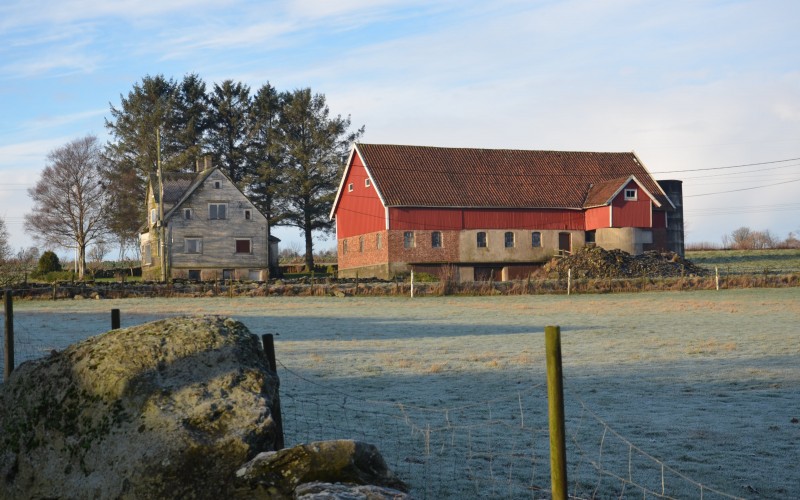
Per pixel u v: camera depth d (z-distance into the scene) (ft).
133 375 22.03
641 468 27.84
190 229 223.51
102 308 116.26
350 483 18.61
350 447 19.20
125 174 268.62
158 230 221.66
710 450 30.17
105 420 21.33
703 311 107.96
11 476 22.06
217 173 227.20
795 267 231.71
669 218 218.38
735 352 61.16
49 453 21.74
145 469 19.98
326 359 58.03
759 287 159.43
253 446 20.18
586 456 29.37
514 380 47.09
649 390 43.50
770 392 42.60
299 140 268.41
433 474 26.94
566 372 50.96
